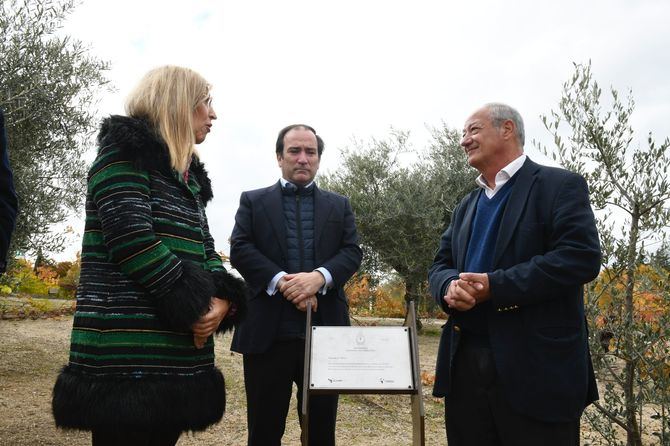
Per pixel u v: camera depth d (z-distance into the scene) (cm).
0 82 460
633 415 354
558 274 219
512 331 229
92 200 204
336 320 313
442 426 495
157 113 217
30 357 609
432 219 1066
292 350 304
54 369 571
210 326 205
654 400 339
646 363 336
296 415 499
